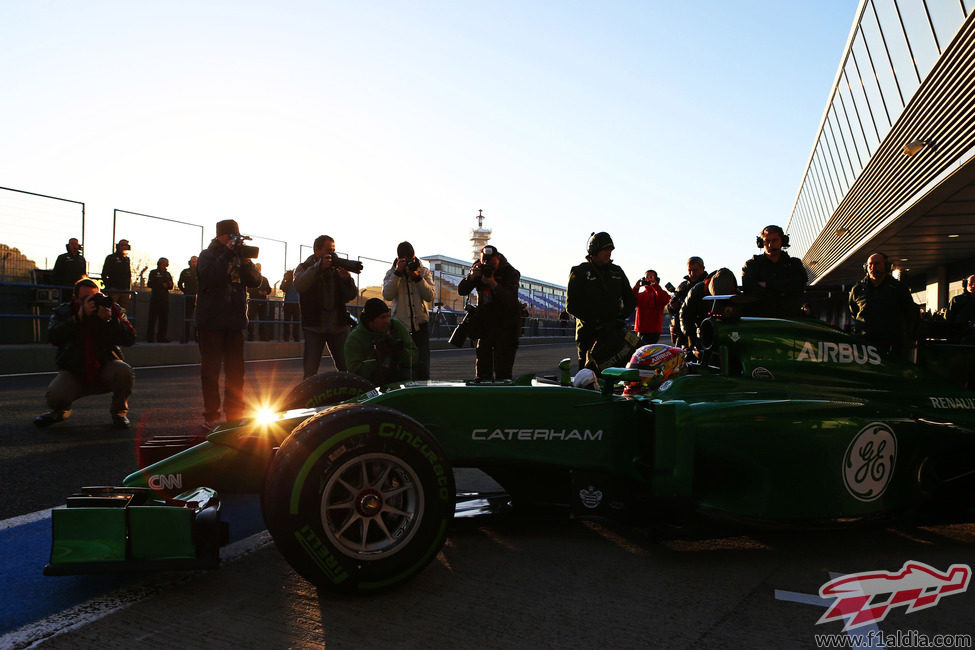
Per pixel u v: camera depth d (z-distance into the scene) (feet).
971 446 10.88
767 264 16.81
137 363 38.70
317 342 21.70
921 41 50.57
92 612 7.47
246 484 9.48
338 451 7.65
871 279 21.86
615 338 20.26
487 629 7.14
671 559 9.46
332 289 21.56
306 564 7.49
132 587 8.20
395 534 7.99
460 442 9.34
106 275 39.58
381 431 7.87
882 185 65.92
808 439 9.93
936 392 11.43
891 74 60.03
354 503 7.80
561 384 11.09
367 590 7.79
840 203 94.27
